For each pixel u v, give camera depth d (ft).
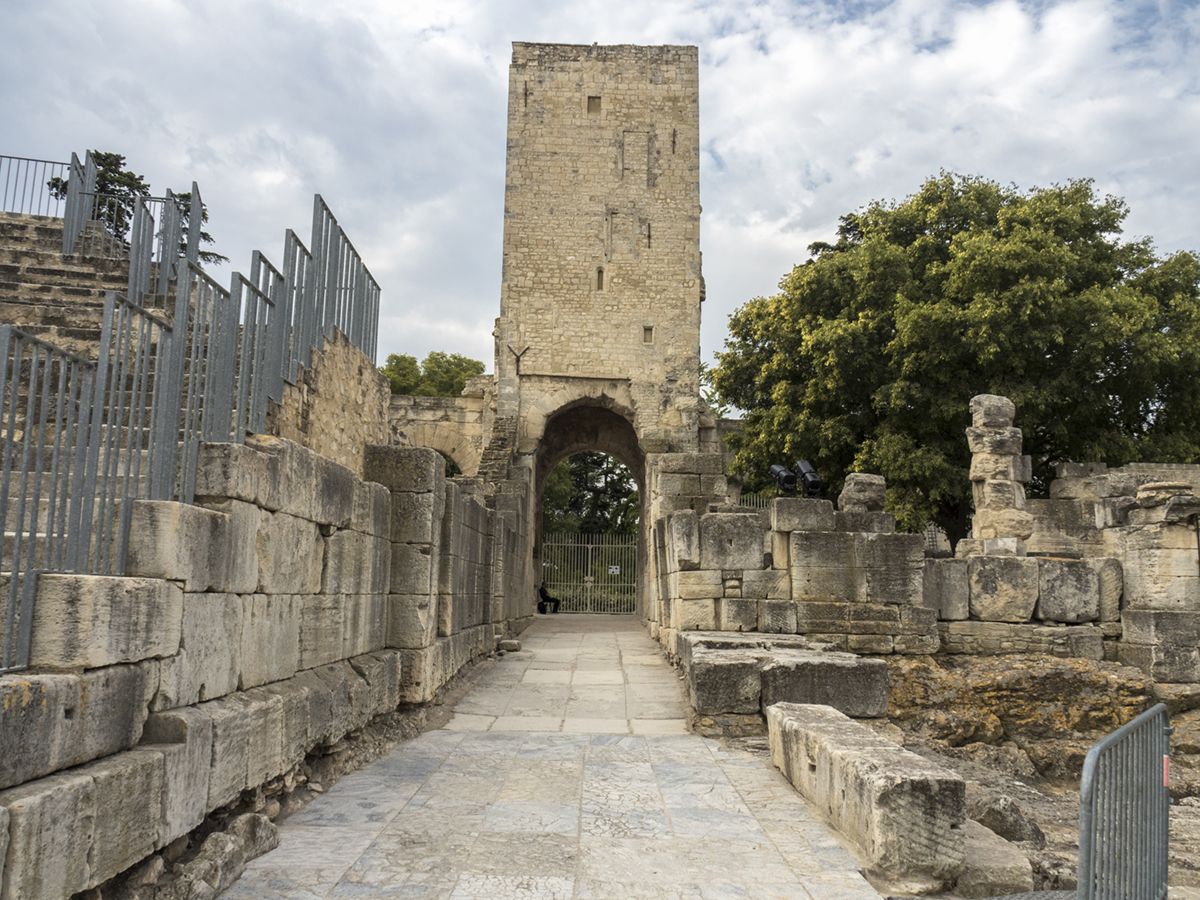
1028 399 80.48
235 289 24.30
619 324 110.73
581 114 113.70
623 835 21.66
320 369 39.63
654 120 113.91
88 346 35.88
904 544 46.78
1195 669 46.47
